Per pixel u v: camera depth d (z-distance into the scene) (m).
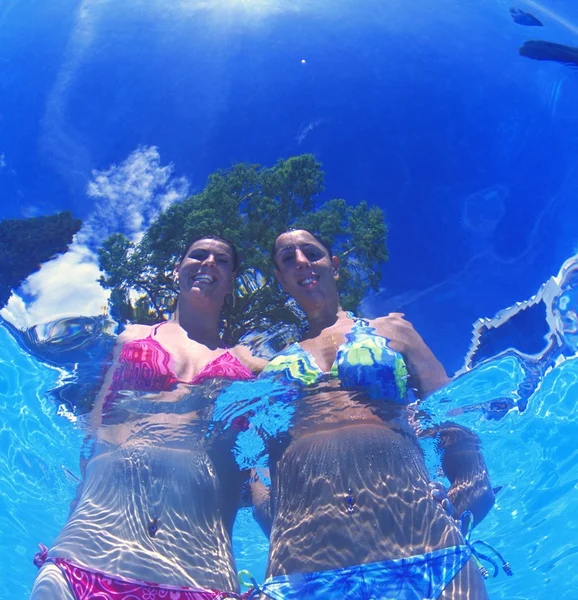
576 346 1.35
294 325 1.24
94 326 1.35
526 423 1.23
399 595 0.77
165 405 1.02
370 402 0.96
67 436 1.17
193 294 1.13
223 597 0.85
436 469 1.10
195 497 0.93
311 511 0.85
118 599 0.79
